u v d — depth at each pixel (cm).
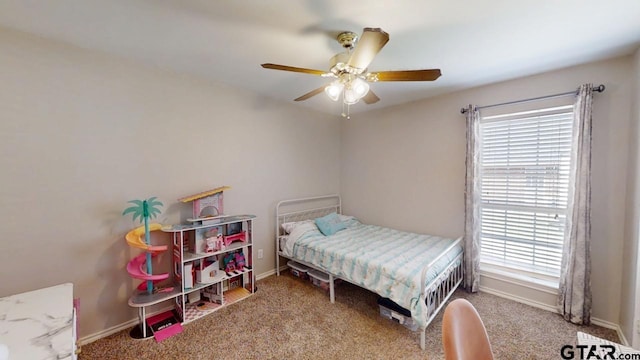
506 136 270
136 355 186
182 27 168
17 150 171
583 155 215
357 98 175
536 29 170
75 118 191
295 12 152
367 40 126
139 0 141
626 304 197
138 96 220
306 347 195
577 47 194
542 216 253
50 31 172
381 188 372
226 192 282
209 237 249
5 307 122
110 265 209
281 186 338
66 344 96
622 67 207
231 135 285
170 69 237
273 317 234
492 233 285
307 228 322
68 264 190
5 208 168
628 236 199
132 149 218
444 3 143
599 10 149
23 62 172
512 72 243
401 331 214
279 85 282
